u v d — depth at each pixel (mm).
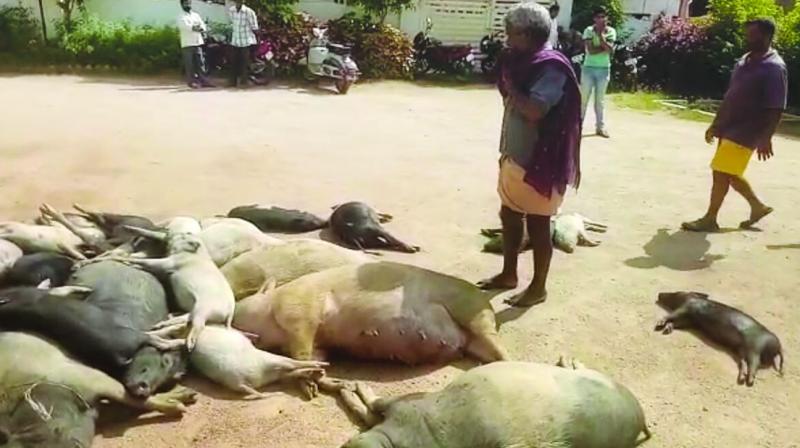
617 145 10328
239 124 10438
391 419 3174
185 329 3893
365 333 3996
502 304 4895
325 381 3816
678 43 16562
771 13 15953
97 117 10359
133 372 3465
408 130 10727
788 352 4480
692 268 5727
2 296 3633
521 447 2990
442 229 6371
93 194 6848
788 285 5453
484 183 7922
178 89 13477
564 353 4332
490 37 17469
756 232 6660
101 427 3420
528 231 4781
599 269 5617
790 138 11516
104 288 4016
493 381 3189
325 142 9570
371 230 5824
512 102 4453
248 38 14172
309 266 4520
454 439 3045
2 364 3268
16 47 15367
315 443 3395
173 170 7812
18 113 10328
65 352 3482
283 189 7348
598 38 10500
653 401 3895
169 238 4539
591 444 3127
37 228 4867
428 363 4125
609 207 7301
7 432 2977
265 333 4086
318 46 14625
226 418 3547
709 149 10289
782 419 3803
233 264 4547
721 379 4145
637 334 4609
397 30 16953
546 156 4465
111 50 15484
